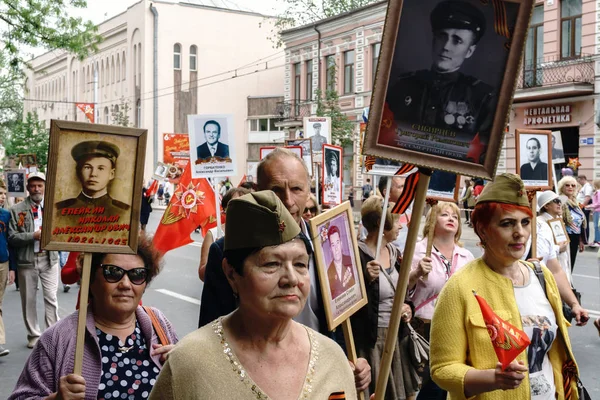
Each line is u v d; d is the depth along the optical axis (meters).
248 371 2.17
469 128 2.97
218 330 2.24
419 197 2.97
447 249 5.78
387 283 5.23
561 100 26.95
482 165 2.98
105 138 3.24
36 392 3.13
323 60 40.28
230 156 8.76
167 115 60.72
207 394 2.12
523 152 6.49
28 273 8.65
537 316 3.44
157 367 3.32
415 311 5.54
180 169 22.72
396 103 2.93
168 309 10.93
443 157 2.95
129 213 3.27
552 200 8.42
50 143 3.17
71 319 3.30
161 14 60.16
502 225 3.40
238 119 63.38
